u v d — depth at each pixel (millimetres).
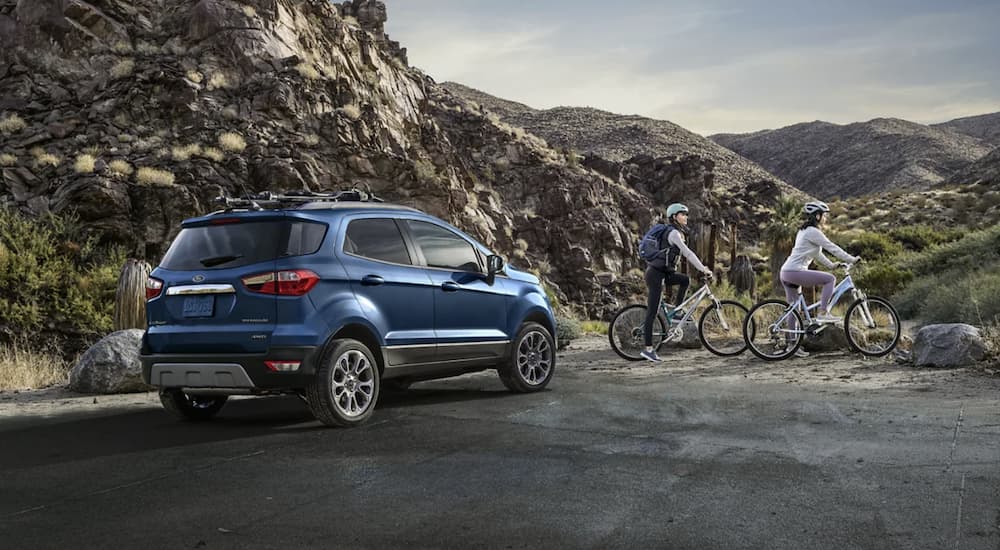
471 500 4703
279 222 6922
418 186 37125
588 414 7406
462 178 55219
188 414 7711
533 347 9102
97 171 28891
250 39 38375
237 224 7047
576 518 4340
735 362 11688
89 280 22719
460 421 7152
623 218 70938
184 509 4676
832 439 6125
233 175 31562
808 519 4246
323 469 5508
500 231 54375
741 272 22781
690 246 28359
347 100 40500
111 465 5828
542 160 68375
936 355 10211
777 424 6770
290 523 4359
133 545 4086
